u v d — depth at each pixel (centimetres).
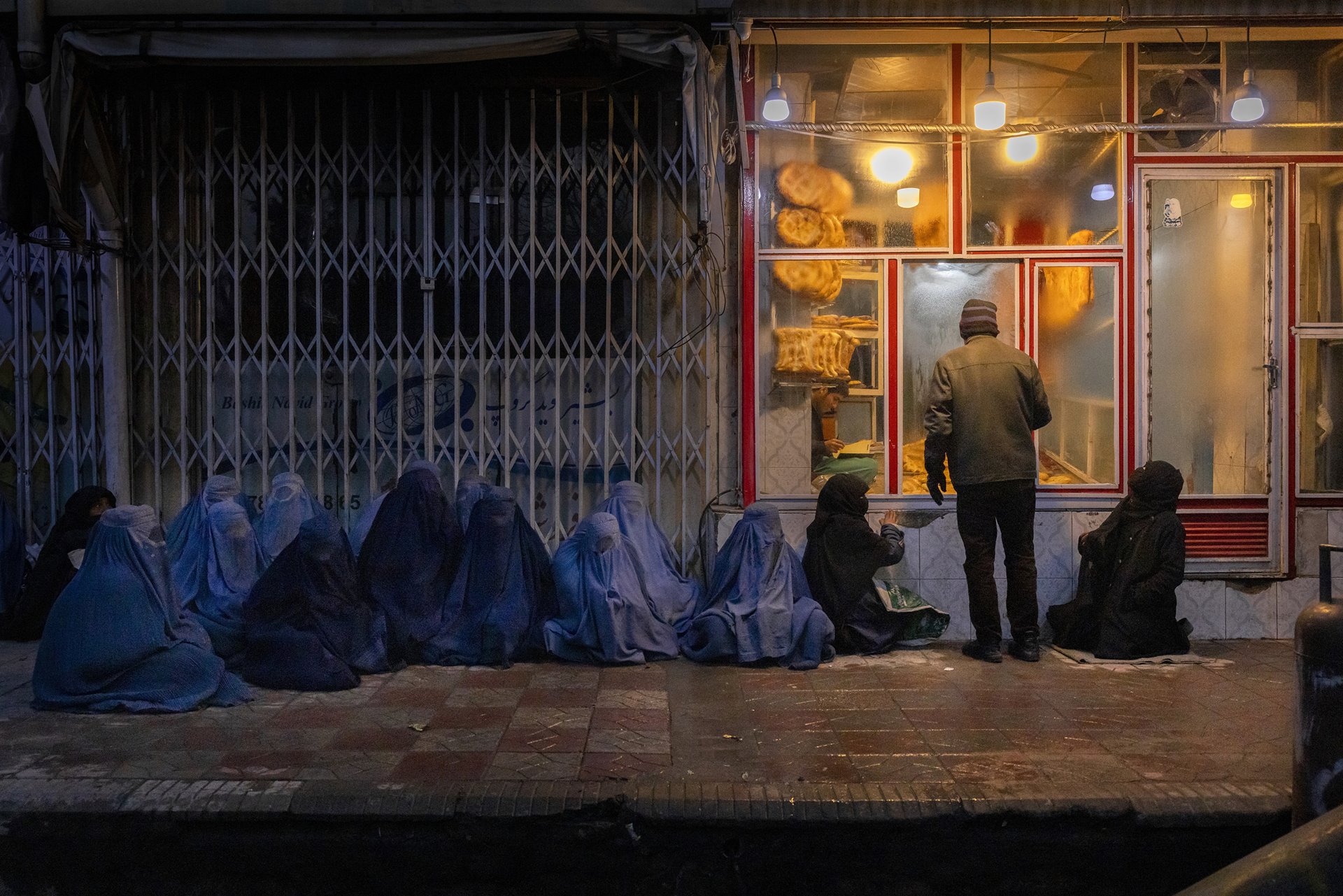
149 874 375
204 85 667
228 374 687
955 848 378
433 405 680
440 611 600
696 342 675
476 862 376
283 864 376
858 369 672
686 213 672
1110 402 664
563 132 681
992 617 594
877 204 671
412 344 686
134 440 687
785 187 670
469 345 684
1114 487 662
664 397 680
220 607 584
